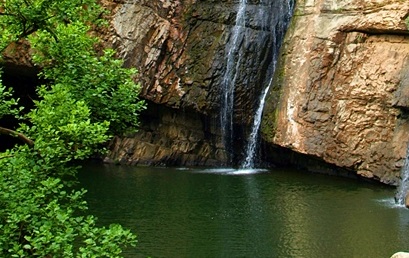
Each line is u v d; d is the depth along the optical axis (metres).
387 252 13.27
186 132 27.58
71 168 8.49
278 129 24.11
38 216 7.57
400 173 20.66
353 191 20.31
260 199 18.95
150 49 27.11
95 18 9.52
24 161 7.90
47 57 9.24
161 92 26.94
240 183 21.84
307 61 23.50
